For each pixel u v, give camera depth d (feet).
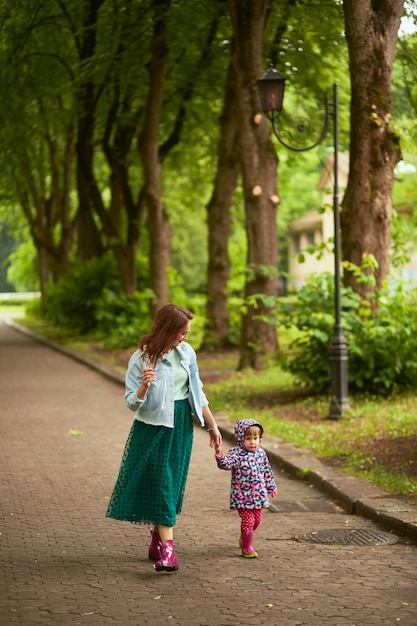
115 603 20.49
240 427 24.77
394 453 37.11
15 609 20.04
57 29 86.38
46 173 146.92
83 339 117.60
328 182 186.50
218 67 89.25
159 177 92.32
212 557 24.54
